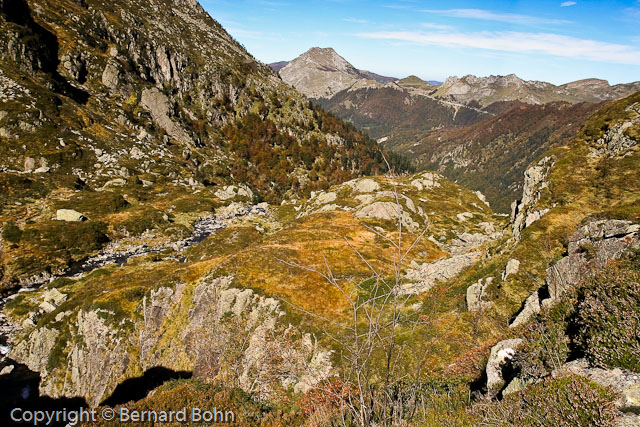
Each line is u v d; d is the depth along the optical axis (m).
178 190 117.75
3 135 106.50
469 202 86.50
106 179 109.88
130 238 80.94
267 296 33.16
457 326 23.41
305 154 189.62
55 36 151.50
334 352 25.28
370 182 89.25
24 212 82.88
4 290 54.50
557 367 8.88
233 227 79.25
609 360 7.70
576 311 10.78
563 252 27.30
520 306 24.28
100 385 33.00
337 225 60.84
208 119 189.62
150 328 35.19
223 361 29.31
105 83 154.88
